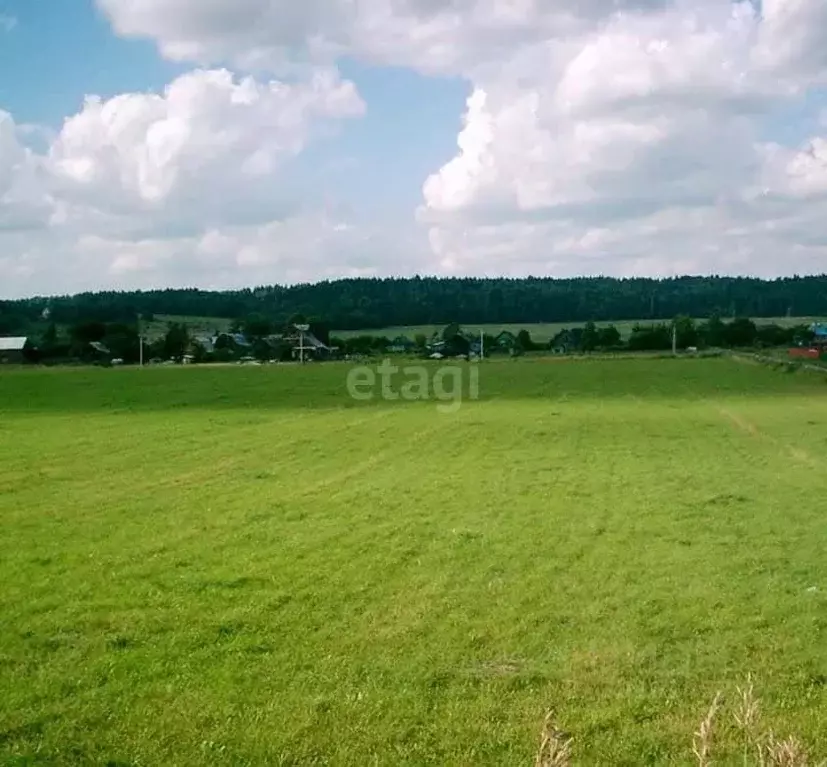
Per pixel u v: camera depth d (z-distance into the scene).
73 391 71.00
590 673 11.80
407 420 47.12
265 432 41.53
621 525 20.83
